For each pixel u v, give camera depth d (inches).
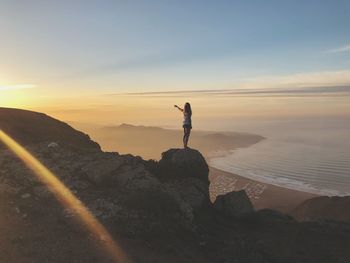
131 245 598.5
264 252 711.1
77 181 778.2
